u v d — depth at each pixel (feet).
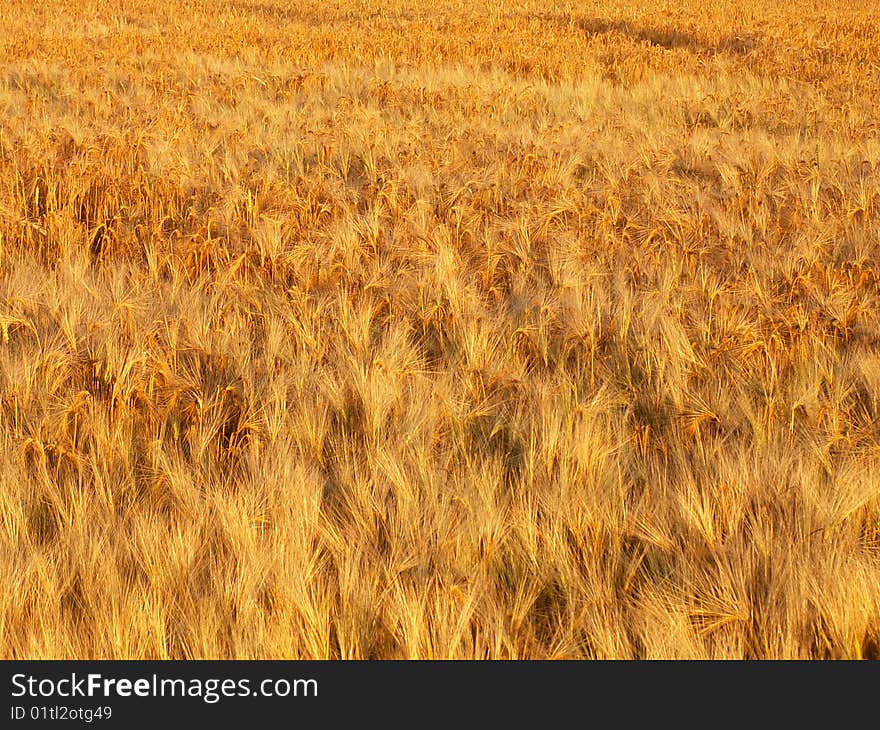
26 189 54.65
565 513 24.09
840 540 23.26
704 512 24.09
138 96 88.22
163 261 43.29
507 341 36.65
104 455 27.14
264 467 26.03
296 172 64.69
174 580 21.49
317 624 20.34
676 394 31.83
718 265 46.70
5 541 22.50
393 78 109.40
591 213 53.47
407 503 24.30
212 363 33.47
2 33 134.72
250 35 143.23
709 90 107.14
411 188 57.21
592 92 102.01
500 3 214.07
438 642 20.29
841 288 42.22
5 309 36.63
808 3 225.56
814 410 30.58
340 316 37.22
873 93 106.01
